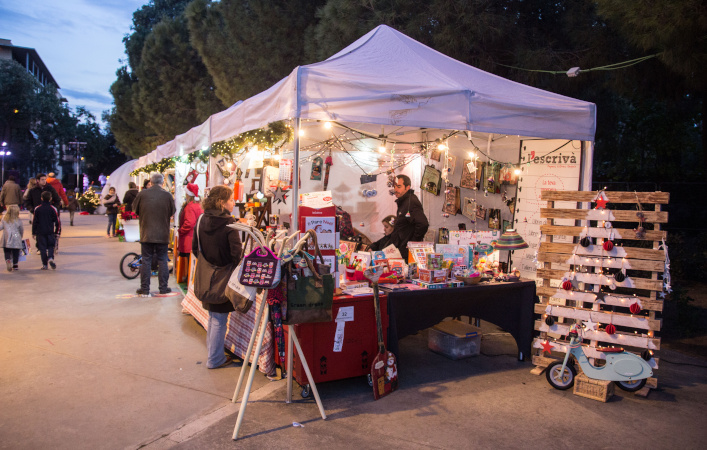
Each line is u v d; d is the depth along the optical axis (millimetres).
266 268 3330
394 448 3086
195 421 3391
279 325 3512
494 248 5082
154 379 4117
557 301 4668
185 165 9289
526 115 4602
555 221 5559
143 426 3301
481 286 4555
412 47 5320
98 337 5188
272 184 5480
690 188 10719
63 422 3326
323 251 3914
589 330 4277
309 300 3453
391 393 3979
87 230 18000
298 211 3898
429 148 6848
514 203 6160
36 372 4191
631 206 10969
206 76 19031
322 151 7164
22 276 8523
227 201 4355
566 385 4117
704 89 8672
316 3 11531
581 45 8312
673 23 5770
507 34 8125
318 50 9562
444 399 3881
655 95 9430
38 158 45312
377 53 4871
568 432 3365
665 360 5023
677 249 9477
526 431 3363
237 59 13336
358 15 8641
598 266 4316
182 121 19859
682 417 3654
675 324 6246
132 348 4875
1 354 4594
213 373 4293
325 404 3732
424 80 4395
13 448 2973
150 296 7172
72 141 46219
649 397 4027
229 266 4285
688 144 13586
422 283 4391
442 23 7977
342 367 3996
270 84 12617
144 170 13906
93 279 8406
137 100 22578
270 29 11953
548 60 8000
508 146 6375
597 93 9336
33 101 43656
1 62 43281
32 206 10719
